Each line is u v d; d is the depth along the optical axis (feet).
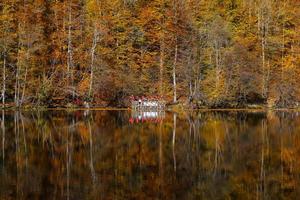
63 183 55.52
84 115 161.07
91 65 221.25
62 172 61.46
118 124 127.13
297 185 56.08
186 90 225.76
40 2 228.43
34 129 111.34
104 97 217.36
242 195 51.75
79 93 214.69
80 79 222.69
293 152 79.15
